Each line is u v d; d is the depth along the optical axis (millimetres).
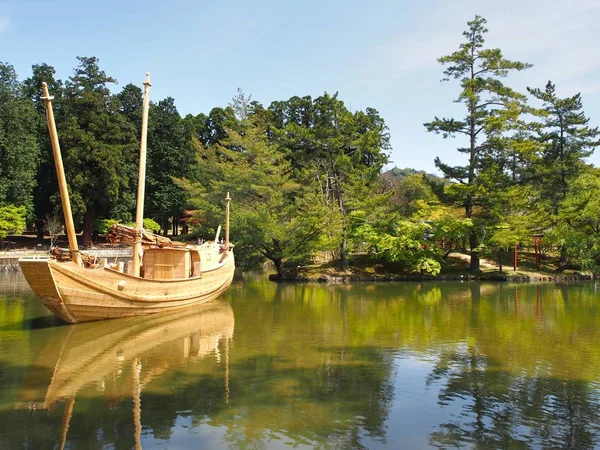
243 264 38500
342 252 38844
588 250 39125
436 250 38094
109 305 17047
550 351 13961
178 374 11406
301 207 36594
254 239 33875
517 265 42469
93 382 10742
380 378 11250
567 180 44188
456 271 39375
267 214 33656
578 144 44625
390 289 30875
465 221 37219
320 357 13164
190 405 9375
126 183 50781
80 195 47469
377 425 8516
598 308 22562
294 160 47375
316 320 19000
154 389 10297
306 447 7621
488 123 37219
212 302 24000
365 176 42594
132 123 54906
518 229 37062
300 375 11422
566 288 31781
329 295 27422
